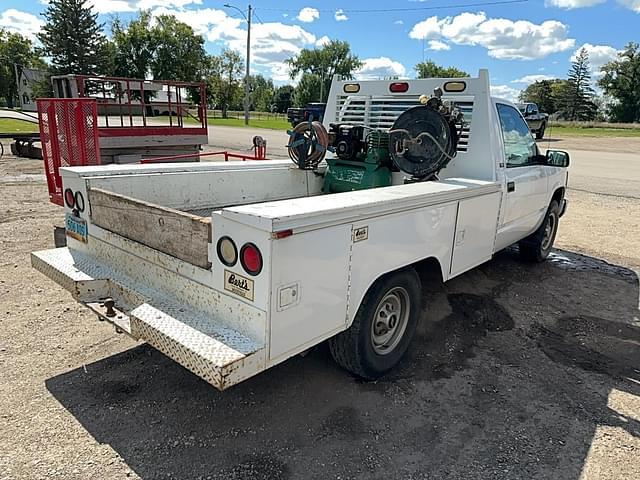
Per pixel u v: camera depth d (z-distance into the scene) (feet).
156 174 12.60
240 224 7.46
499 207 14.16
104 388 10.17
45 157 22.26
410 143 13.10
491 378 11.30
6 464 7.97
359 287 9.18
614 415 10.06
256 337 7.63
